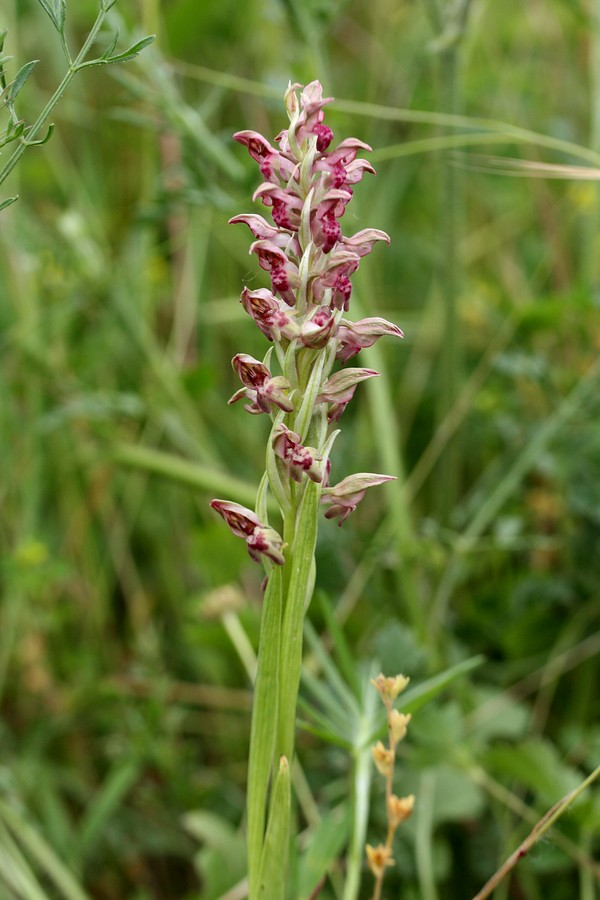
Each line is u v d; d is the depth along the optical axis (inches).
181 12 32.2
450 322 26.2
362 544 26.9
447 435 26.2
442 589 24.6
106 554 30.1
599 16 29.6
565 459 25.8
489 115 34.9
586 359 28.0
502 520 25.7
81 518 29.7
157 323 35.5
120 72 24.9
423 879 20.9
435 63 25.2
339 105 24.4
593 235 29.7
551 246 31.9
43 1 16.7
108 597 29.8
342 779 22.8
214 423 32.9
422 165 36.6
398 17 35.9
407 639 21.9
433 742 21.4
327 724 18.8
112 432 28.2
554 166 22.2
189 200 25.1
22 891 20.8
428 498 30.8
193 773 25.5
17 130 16.6
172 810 24.2
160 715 23.9
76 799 26.3
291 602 16.1
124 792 24.7
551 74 37.2
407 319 33.9
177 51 33.9
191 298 31.8
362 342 15.7
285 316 15.4
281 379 15.5
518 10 39.0
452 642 25.2
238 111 37.1
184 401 29.3
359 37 39.1
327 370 15.6
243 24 35.6
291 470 15.7
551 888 22.5
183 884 24.6
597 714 26.0
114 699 26.3
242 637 22.7
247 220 15.6
